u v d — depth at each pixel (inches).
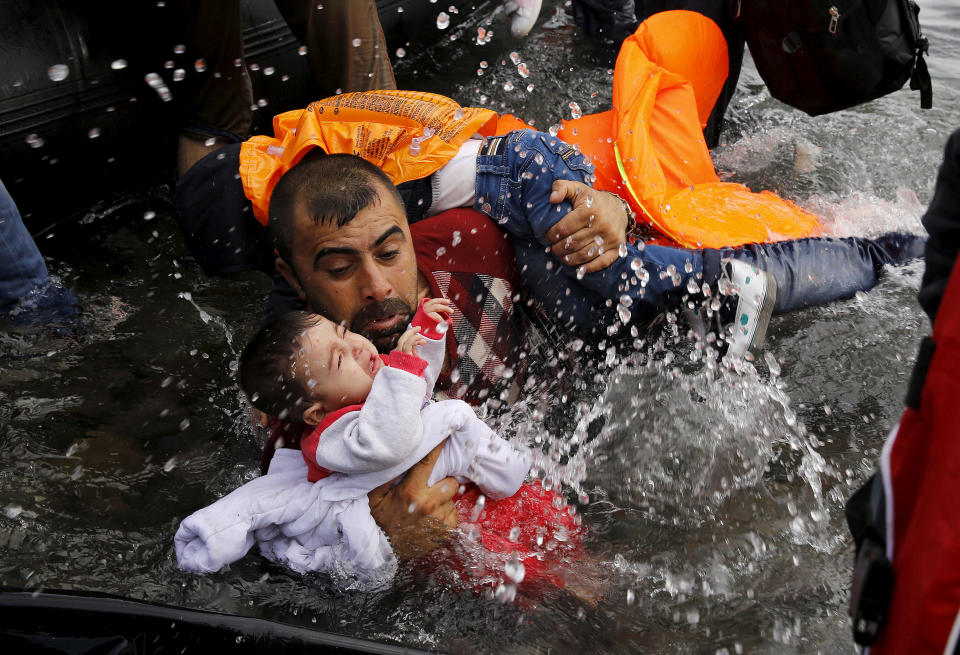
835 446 90.1
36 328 107.4
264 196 94.8
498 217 94.8
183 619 62.1
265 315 98.7
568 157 97.0
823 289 102.8
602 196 94.7
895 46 119.0
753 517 82.0
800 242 104.3
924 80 124.3
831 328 104.0
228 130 134.6
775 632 70.0
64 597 62.7
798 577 75.2
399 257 85.3
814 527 80.6
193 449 91.7
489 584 74.5
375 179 85.3
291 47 150.5
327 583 75.2
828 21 116.7
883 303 106.9
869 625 48.6
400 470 77.4
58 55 124.0
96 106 128.5
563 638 70.1
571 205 92.8
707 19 126.6
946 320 45.4
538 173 94.0
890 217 124.7
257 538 77.9
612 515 83.0
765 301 94.8
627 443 91.0
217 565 73.5
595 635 70.4
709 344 100.3
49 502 83.6
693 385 97.0
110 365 103.1
